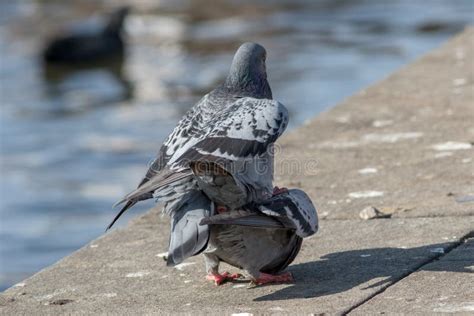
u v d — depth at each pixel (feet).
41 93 92.63
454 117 39.50
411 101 42.70
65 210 63.00
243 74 25.86
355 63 88.63
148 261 27.99
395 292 23.91
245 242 24.14
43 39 112.98
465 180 32.14
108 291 25.96
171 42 108.58
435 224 28.55
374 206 30.68
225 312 23.61
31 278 27.35
